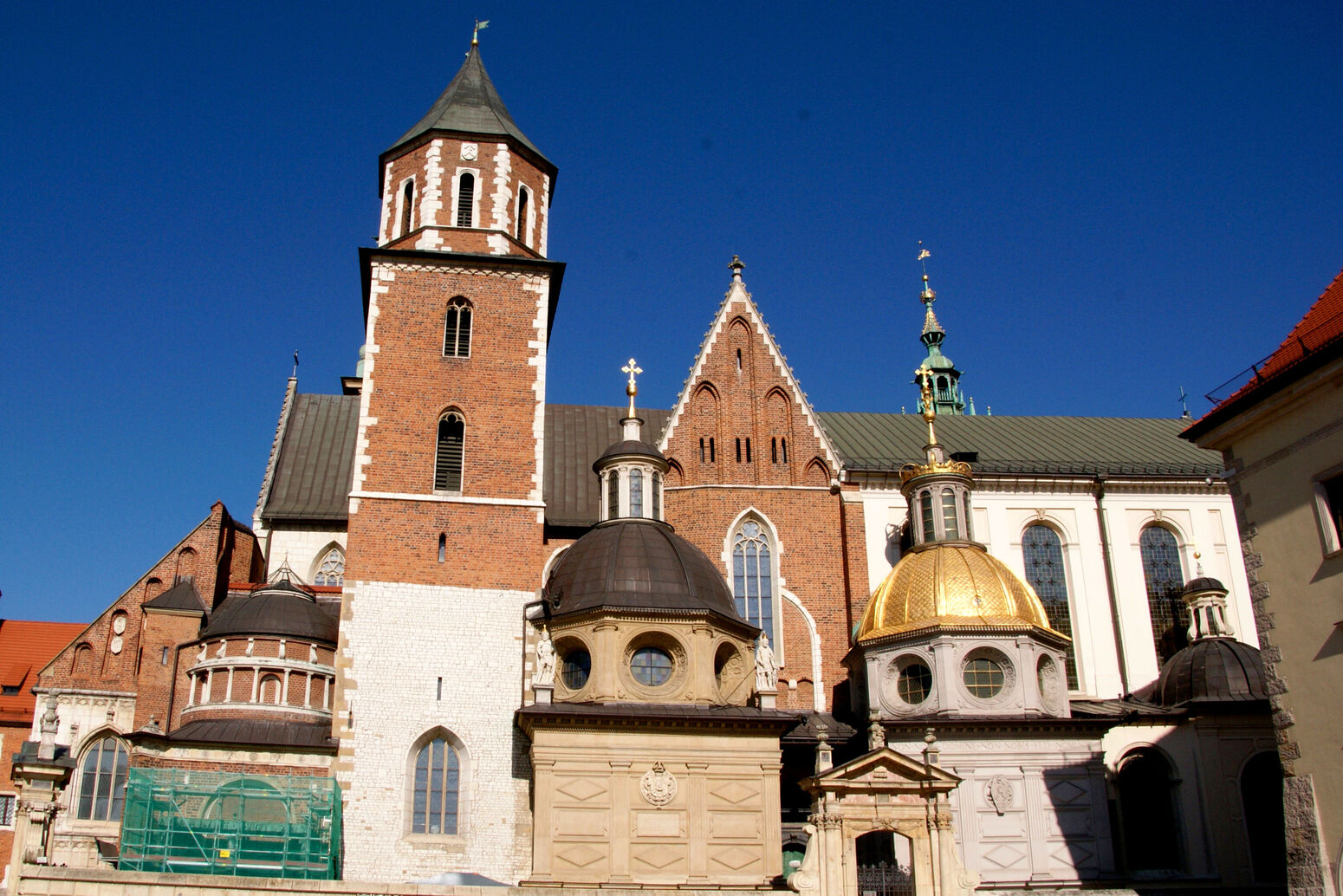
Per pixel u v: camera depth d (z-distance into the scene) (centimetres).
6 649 6538
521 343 5359
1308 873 3206
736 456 5678
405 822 4497
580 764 4322
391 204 5725
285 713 4738
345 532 5706
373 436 5091
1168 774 4900
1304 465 3378
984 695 4741
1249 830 4797
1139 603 5762
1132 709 5041
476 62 6122
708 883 4244
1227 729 4931
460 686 4725
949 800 4394
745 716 4438
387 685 4678
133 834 4219
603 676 4503
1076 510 5925
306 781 4378
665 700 4512
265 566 5594
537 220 5772
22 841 3947
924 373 5756
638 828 4275
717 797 4369
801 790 4853
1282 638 3391
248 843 4256
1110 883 4534
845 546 5547
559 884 4162
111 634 5338
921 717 4669
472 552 4966
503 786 4591
